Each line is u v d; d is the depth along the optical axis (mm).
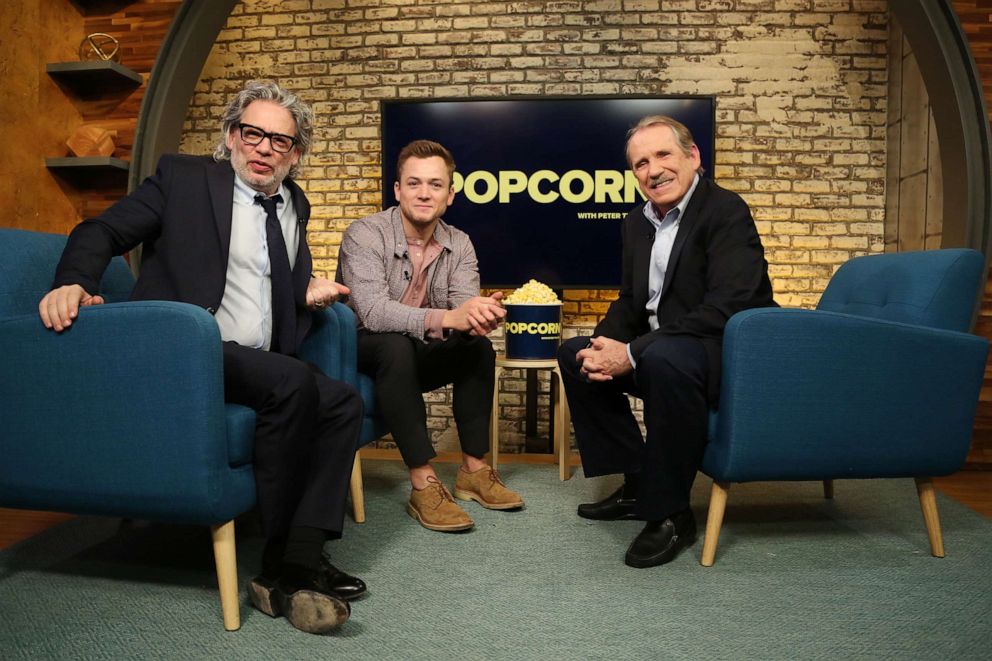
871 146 3936
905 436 1828
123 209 1681
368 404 2268
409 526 2186
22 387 1494
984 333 3107
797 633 1429
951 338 1837
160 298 1685
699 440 1838
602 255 3758
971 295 1953
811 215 3953
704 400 1837
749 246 2053
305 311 1910
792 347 1753
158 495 1424
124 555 1895
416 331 2256
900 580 1729
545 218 3766
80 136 3129
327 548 1966
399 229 2477
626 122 3715
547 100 3732
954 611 1542
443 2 4012
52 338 1467
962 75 3014
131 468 1436
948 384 1844
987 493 2713
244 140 1762
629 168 3725
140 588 1656
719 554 1921
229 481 1442
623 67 3953
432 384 2500
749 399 1747
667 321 2150
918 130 3547
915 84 3584
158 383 1408
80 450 1467
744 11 3926
